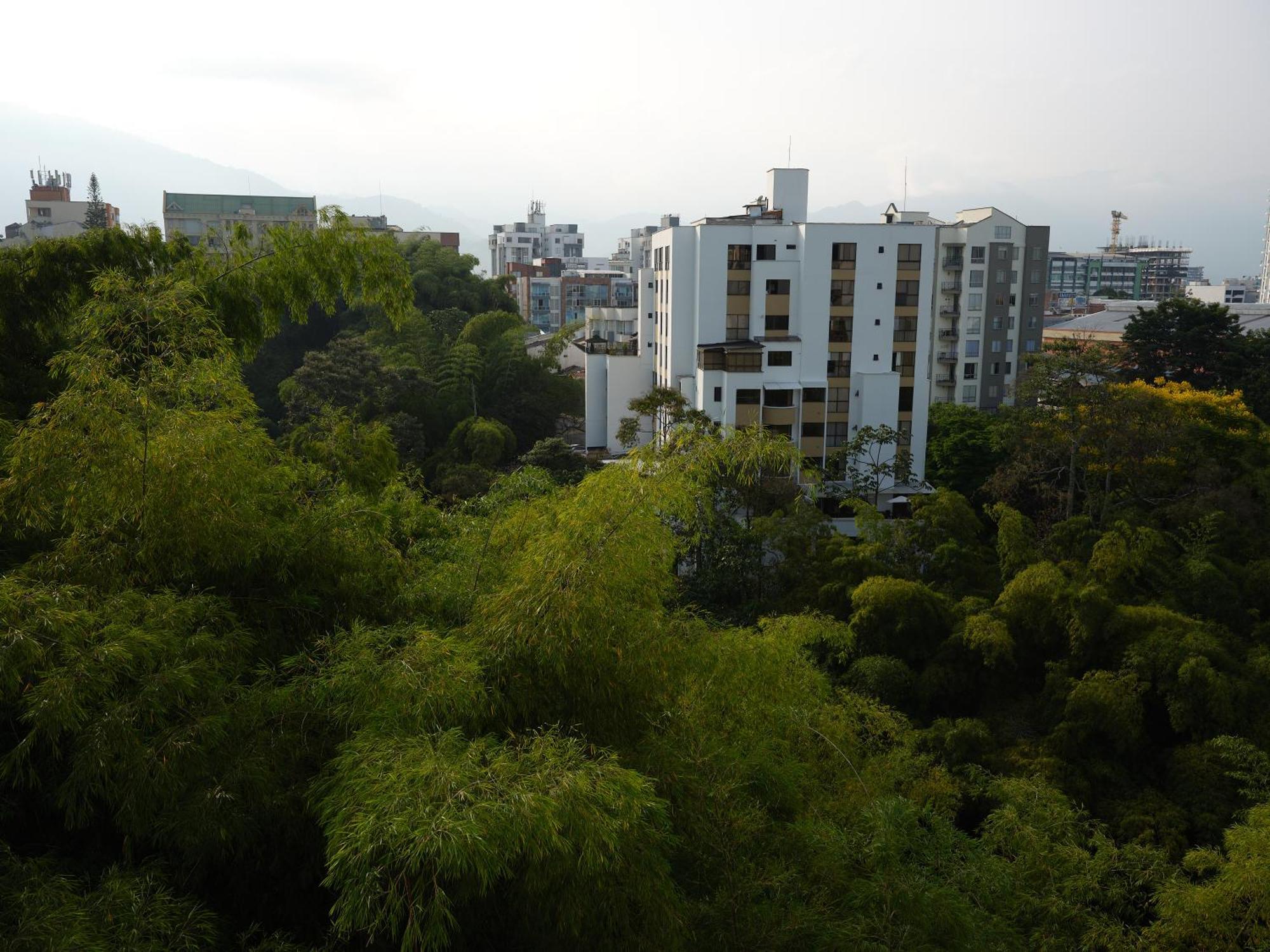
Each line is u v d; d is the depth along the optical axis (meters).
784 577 22.91
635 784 5.24
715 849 6.80
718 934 6.51
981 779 14.11
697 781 6.85
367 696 5.88
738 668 7.95
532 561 6.85
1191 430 29.39
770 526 23.38
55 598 5.55
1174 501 26.94
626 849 5.51
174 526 6.48
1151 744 16.00
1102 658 17.30
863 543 22.14
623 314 60.88
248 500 7.04
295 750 5.98
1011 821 11.12
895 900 7.33
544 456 34.31
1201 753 15.12
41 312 10.24
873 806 8.58
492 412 43.31
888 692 17.44
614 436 42.03
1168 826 14.29
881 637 18.41
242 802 5.56
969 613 19.02
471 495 33.00
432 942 4.34
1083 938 9.70
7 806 5.73
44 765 5.84
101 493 6.45
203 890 6.03
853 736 10.86
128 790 5.29
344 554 7.70
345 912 4.44
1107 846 10.74
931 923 7.38
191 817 5.39
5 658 5.05
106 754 5.23
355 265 11.04
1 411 8.96
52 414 6.56
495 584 7.73
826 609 20.78
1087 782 15.27
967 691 17.77
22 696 5.35
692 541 8.55
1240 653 18.12
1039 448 29.72
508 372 43.94
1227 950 9.10
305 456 12.29
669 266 35.91
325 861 5.75
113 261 10.53
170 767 5.34
